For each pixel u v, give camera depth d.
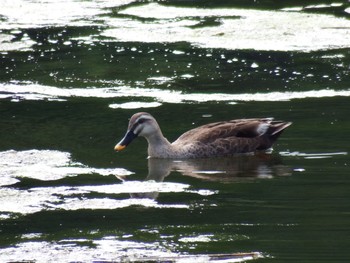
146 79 22.53
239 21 27.48
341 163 16.06
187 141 17.42
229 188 14.88
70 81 22.45
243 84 21.86
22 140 17.73
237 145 17.38
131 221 13.24
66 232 12.80
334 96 20.52
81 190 14.77
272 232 12.62
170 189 14.90
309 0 29.81
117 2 30.95
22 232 12.85
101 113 19.72
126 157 17.08
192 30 26.92
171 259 11.69
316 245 12.05
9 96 21.20
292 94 20.81
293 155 16.75
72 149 17.19
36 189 14.79
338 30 26.41
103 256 11.87
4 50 25.69
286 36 26.03
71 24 28.31
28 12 29.81
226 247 12.08
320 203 13.88
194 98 20.80
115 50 25.42
